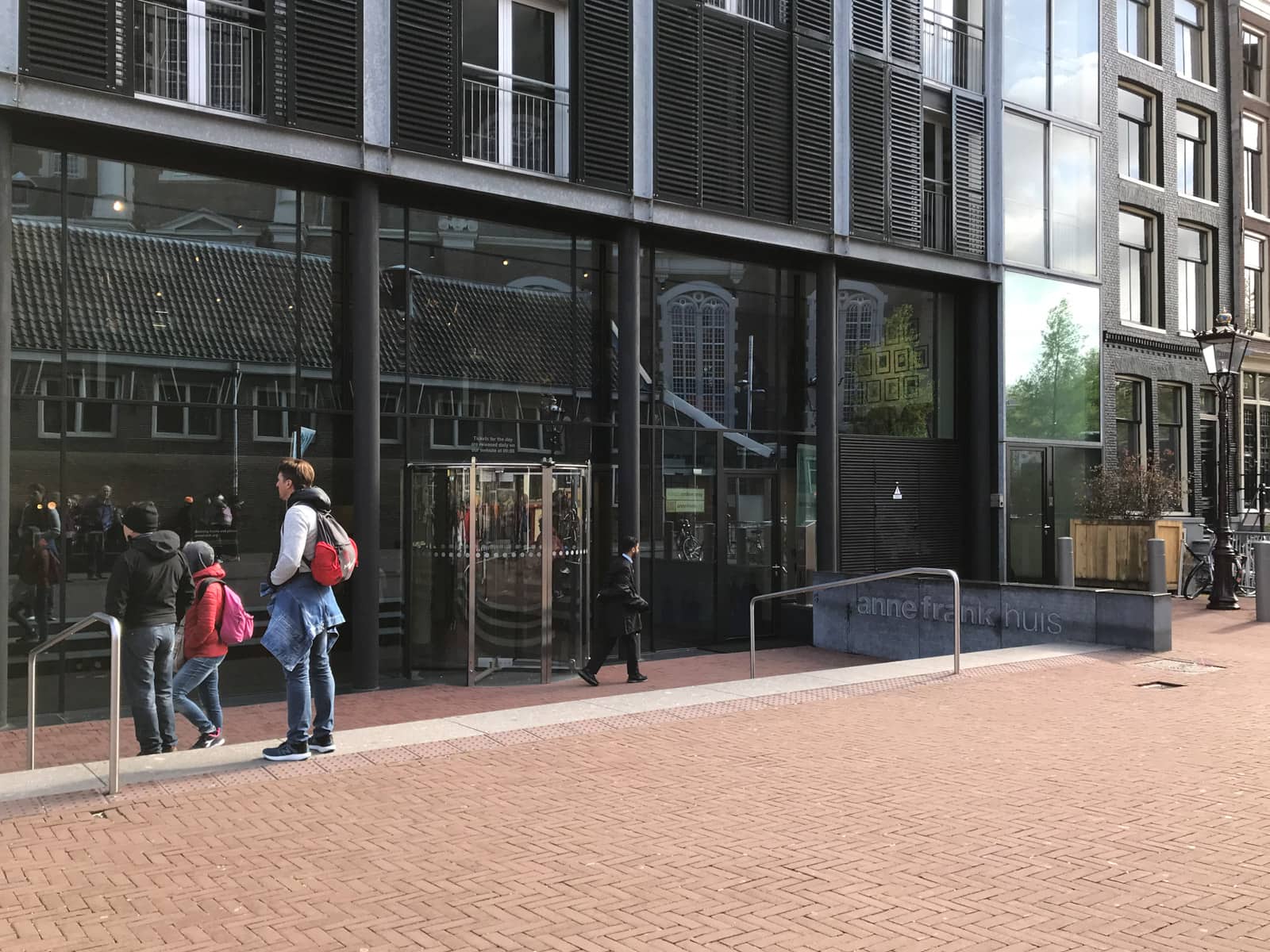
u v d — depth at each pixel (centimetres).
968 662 1192
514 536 1277
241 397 1190
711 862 535
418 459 1328
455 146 1288
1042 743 806
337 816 616
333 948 430
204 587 846
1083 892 489
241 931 448
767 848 556
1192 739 820
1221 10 2675
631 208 1459
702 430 1628
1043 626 1374
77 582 1073
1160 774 710
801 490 1755
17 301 1054
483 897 486
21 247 1059
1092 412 2181
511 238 1424
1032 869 522
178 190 1159
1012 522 2014
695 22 1534
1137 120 2475
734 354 1675
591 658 1277
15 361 1048
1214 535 1981
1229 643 1366
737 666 1438
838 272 1830
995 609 1426
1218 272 2648
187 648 838
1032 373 2053
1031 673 1124
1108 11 2281
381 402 1303
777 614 1711
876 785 682
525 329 1432
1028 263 2050
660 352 1595
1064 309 2122
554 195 1388
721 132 1569
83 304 1092
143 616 791
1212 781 691
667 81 1502
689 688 1030
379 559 1238
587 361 1491
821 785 682
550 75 1426
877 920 456
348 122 1208
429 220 1354
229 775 703
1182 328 2581
